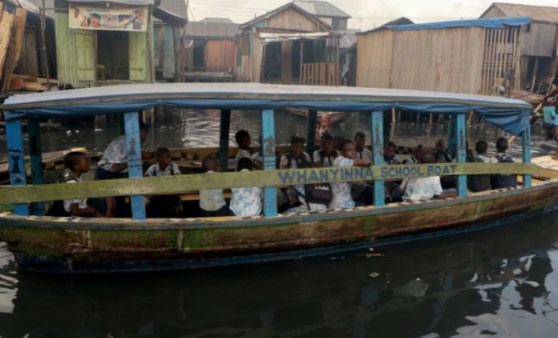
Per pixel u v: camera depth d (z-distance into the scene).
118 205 5.77
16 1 16.66
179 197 6.07
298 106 5.50
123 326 4.39
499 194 6.86
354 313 4.73
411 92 6.69
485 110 6.78
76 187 4.96
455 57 19.06
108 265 5.16
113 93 5.10
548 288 5.32
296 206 6.21
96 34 16.33
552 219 7.62
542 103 15.12
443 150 7.52
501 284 5.39
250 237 5.36
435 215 6.36
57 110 4.88
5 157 11.97
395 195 6.76
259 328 4.43
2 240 4.95
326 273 5.50
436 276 5.54
